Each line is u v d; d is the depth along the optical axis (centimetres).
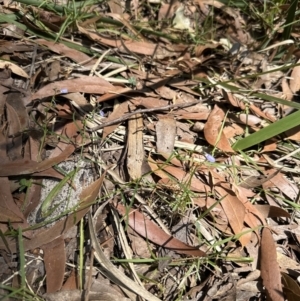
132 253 31
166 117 37
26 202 31
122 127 36
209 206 33
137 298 29
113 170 34
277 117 40
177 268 31
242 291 31
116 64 41
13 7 41
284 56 46
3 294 27
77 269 29
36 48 38
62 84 36
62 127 34
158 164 34
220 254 31
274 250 32
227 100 39
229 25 49
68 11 42
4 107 34
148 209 32
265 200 35
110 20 44
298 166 37
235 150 36
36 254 29
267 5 48
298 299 30
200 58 44
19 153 32
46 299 27
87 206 30
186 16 48
